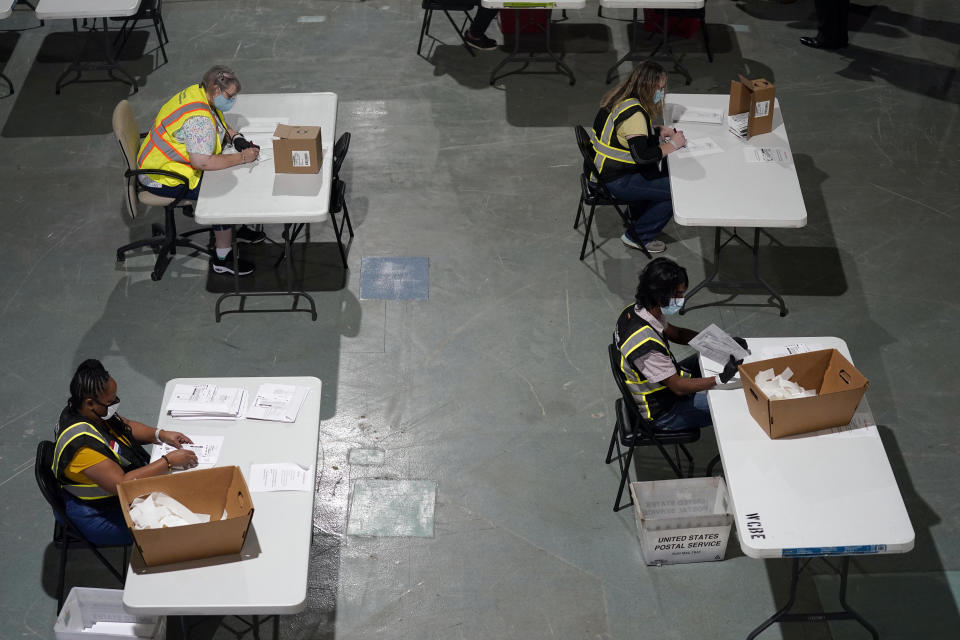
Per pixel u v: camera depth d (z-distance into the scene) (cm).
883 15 857
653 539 424
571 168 675
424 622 414
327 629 411
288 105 584
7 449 484
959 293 581
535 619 416
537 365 533
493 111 730
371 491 467
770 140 556
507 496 466
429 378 525
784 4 866
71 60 785
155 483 341
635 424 438
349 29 827
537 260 602
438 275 590
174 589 328
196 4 858
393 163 679
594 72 771
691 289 586
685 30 809
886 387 521
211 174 520
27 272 590
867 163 684
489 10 773
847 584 431
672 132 553
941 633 414
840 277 593
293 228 623
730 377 401
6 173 668
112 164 678
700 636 411
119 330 552
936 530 453
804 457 369
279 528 350
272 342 545
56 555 438
